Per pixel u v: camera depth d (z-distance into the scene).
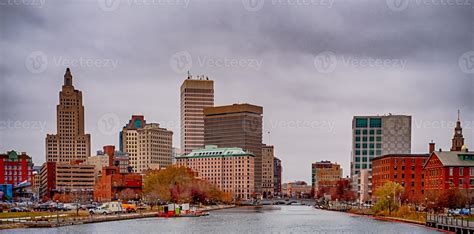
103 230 161.50
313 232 162.00
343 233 157.25
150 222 198.25
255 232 163.88
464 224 143.38
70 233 149.88
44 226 165.25
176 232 161.88
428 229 161.75
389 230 161.12
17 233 148.50
